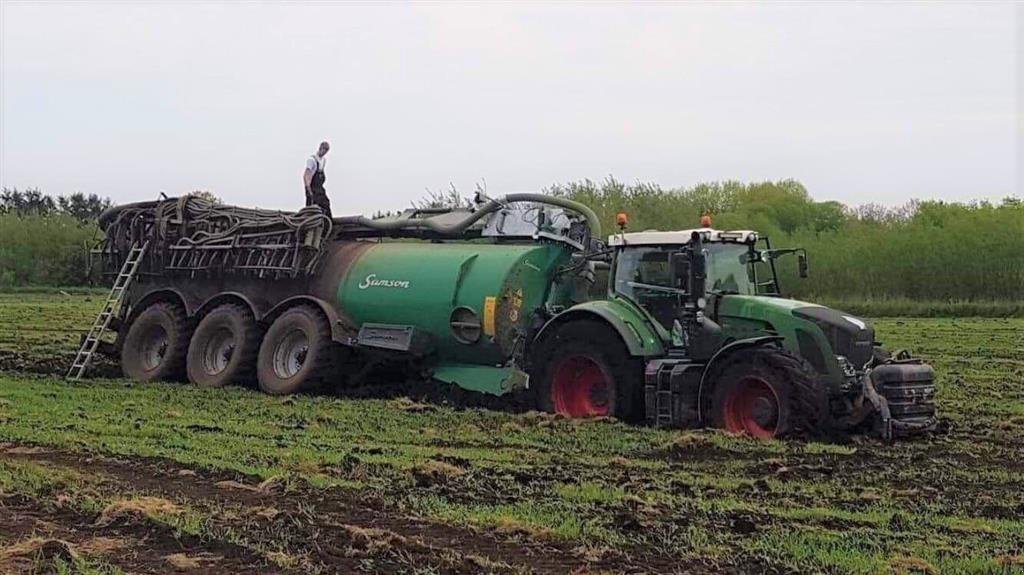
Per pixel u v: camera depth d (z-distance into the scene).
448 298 15.48
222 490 9.16
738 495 9.30
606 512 8.48
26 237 50.16
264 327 17.17
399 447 11.35
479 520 8.14
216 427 12.45
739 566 7.12
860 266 38.03
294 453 10.72
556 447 11.66
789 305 12.85
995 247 36.75
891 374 12.52
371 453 10.96
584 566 7.10
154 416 13.30
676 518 8.34
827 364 12.52
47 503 8.46
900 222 42.22
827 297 38.16
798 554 7.35
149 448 10.85
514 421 13.48
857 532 8.01
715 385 12.72
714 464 10.77
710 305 13.28
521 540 7.70
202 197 18.84
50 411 13.36
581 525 8.00
